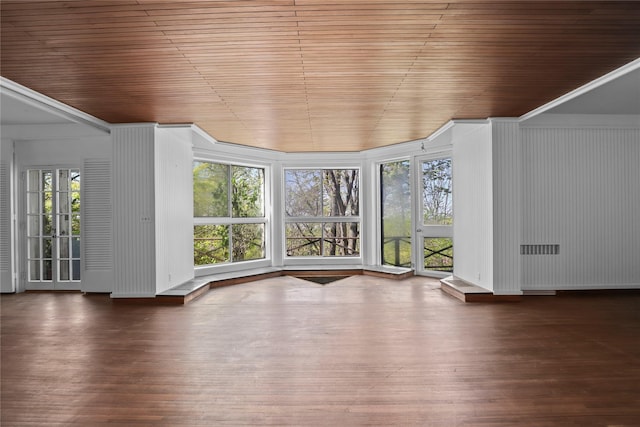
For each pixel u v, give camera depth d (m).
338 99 4.51
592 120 6.05
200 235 7.28
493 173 5.50
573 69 3.64
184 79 3.78
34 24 2.64
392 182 8.20
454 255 6.74
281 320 4.61
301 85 4.00
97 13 2.50
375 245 8.43
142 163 5.63
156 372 3.10
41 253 6.51
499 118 5.49
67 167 6.42
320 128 6.13
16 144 6.50
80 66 3.42
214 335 4.04
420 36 2.91
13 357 3.44
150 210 5.63
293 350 3.58
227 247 7.75
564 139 6.09
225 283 6.95
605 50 3.21
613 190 6.12
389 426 2.30
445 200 7.28
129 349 3.63
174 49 3.09
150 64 3.39
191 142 6.78
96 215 6.27
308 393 2.72
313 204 8.69
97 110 4.94
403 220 8.00
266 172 8.49
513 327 4.27
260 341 3.84
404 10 2.52
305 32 2.82
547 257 6.07
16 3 2.36
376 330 4.18
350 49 3.12
